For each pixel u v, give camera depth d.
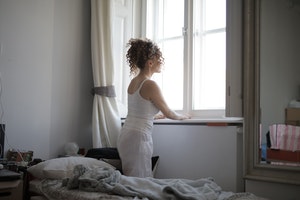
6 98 2.30
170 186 1.43
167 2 2.83
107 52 2.68
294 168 1.72
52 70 2.57
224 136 2.03
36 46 2.47
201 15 2.53
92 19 2.68
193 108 2.50
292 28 1.80
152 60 2.20
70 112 2.67
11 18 2.35
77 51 2.74
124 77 2.86
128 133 2.05
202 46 2.51
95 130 2.56
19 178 1.38
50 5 2.57
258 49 1.90
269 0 1.89
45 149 2.49
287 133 1.79
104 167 1.88
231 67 2.00
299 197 1.70
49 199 1.71
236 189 1.94
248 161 1.87
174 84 2.69
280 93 1.82
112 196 1.45
